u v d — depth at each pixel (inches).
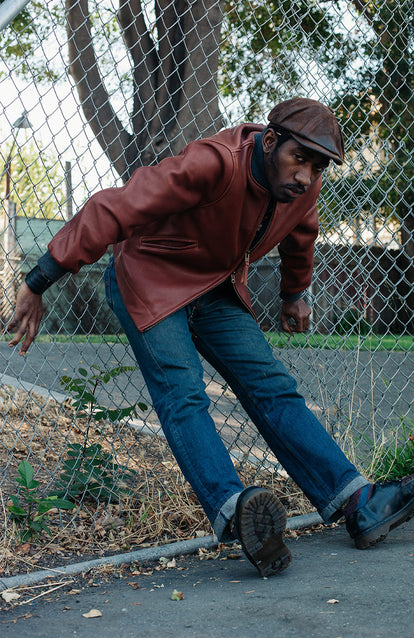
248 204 82.7
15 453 125.8
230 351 91.7
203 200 81.4
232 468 80.7
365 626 60.3
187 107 131.9
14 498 89.0
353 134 138.9
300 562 83.0
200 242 85.1
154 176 79.7
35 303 84.4
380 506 86.0
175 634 61.8
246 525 73.7
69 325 336.5
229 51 138.3
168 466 125.3
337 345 134.0
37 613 70.1
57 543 91.7
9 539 88.6
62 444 135.2
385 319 495.8
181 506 103.4
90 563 84.6
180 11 187.9
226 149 79.9
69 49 128.6
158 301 85.2
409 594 67.6
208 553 91.2
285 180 79.4
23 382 190.7
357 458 128.8
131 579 81.3
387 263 497.7
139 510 101.4
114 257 91.8
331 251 134.9
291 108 78.1
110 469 107.4
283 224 90.3
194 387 83.1
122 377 227.1
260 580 76.5
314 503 89.2
